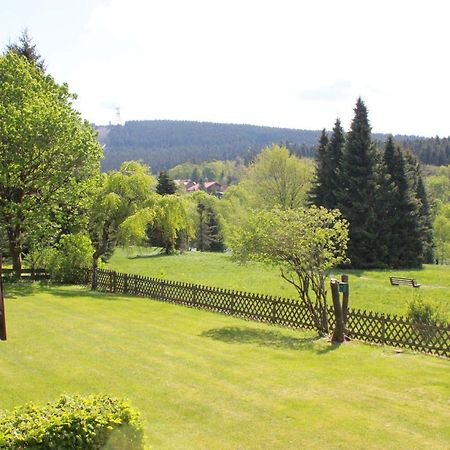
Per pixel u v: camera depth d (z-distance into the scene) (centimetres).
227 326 1888
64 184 2870
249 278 3847
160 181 6488
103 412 709
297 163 6147
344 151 5075
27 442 638
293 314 1897
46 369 1298
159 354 1462
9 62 2805
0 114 2597
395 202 5034
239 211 8056
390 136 5347
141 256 5569
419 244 5050
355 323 1695
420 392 1148
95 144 2934
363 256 4859
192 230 4466
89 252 3033
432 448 877
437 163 13238
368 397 1116
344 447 881
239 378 1248
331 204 5116
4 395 1108
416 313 1722
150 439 909
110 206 2805
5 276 2875
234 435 930
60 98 3073
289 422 986
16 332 1683
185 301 2362
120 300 2445
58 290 2703
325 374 1281
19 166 2650
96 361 1379
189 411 1039
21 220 2808
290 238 1736
